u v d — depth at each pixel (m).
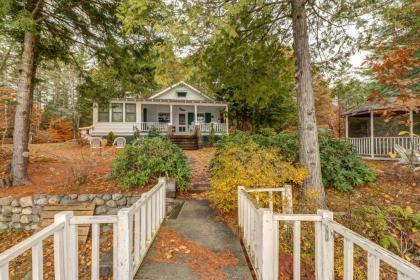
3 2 4.88
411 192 6.08
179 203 5.55
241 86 7.47
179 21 3.68
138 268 2.86
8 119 10.35
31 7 6.32
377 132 12.52
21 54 7.31
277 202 4.38
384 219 4.52
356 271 3.37
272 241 2.45
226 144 6.85
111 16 6.75
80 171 6.72
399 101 3.30
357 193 6.17
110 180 6.52
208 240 3.68
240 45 6.03
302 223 3.85
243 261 3.08
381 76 3.43
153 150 6.44
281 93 7.82
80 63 8.43
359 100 10.83
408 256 4.03
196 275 2.76
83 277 3.77
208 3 3.94
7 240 5.34
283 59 7.05
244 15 5.19
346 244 1.94
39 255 1.82
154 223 3.79
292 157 6.42
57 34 7.29
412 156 7.34
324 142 7.29
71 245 2.32
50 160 9.21
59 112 23.06
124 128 16.83
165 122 19.19
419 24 4.25
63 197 5.71
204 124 17.38
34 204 5.68
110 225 5.28
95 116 16.67
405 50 3.30
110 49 7.19
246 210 3.45
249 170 4.62
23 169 6.52
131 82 7.97
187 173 6.42
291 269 3.08
